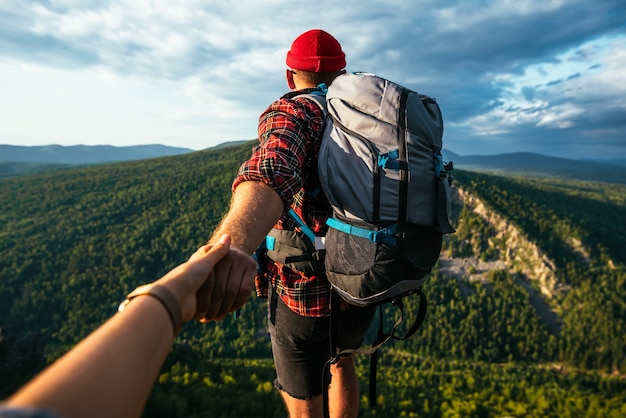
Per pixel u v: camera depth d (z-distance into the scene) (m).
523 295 172.75
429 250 1.39
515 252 191.12
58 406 0.37
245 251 0.99
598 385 126.88
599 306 160.38
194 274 0.76
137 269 178.88
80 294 165.12
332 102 1.51
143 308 0.60
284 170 1.21
